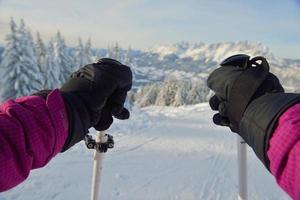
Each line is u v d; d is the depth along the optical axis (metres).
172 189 5.55
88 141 1.79
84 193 5.17
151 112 16.39
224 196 5.32
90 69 1.27
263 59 1.12
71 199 4.95
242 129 1.00
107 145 1.80
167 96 47.66
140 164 6.79
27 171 0.82
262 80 1.06
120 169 6.36
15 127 0.82
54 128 0.92
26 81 23.64
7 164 0.77
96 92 1.19
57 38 28.81
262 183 5.85
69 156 6.72
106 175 5.98
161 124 11.88
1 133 0.80
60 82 28.38
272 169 0.80
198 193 5.42
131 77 1.35
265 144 0.85
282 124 0.83
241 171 1.87
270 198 5.25
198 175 6.29
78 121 1.02
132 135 9.59
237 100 1.07
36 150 0.85
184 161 7.22
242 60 1.25
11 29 23.81
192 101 47.00
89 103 1.14
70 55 29.61
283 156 0.77
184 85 47.59
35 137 0.85
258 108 0.95
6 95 23.78
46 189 5.16
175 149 8.27
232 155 7.91
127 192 5.35
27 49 24.20
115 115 1.32
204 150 8.31
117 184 5.61
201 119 14.09
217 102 1.25
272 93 1.01
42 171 5.80
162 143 8.84
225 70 1.22
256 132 0.90
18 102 0.94
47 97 0.97
